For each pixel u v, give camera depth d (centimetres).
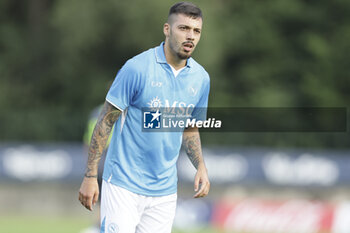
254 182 5744
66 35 7738
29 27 8762
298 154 5828
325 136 6419
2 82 8081
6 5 8831
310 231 4441
